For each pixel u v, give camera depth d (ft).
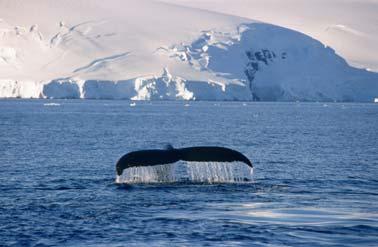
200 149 353.10
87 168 499.10
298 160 583.99
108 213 301.84
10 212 304.71
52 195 354.95
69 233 264.72
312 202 332.60
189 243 248.93
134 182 394.52
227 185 382.83
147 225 277.44
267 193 360.28
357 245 245.24
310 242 249.34
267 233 263.08
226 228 271.49
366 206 322.96
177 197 340.18
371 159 600.80
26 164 528.63
